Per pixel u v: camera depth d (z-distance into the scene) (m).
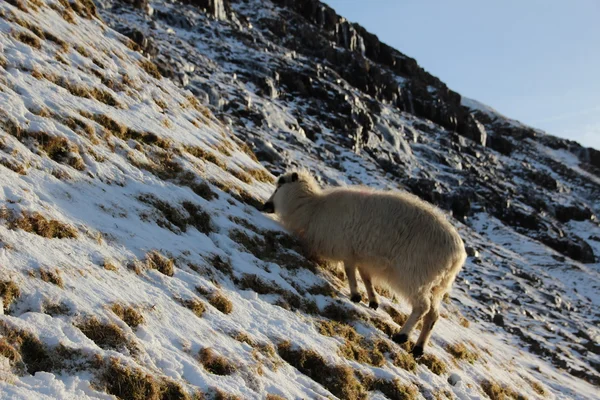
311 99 43.66
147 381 4.93
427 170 48.03
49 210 6.37
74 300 5.29
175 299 6.42
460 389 8.56
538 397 11.45
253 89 37.66
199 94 26.94
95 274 5.92
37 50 9.95
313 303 8.28
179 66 29.11
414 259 8.23
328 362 6.96
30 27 10.41
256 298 7.55
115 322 5.36
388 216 8.45
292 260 9.00
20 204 6.04
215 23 51.09
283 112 35.56
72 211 6.74
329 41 70.81
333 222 8.88
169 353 5.48
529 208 54.81
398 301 10.41
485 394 9.27
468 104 123.25
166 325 5.89
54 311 5.10
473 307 20.03
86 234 6.49
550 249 42.72
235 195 10.21
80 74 10.26
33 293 5.11
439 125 75.75
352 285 8.96
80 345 4.86
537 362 16.06
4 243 5.41
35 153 7.37
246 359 6.07
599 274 40.16
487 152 72.62
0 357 4.36
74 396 4.44
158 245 7.23
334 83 51.41
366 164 34.97
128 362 4.96
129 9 39.84
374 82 68.56
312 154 31.05
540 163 90.38
